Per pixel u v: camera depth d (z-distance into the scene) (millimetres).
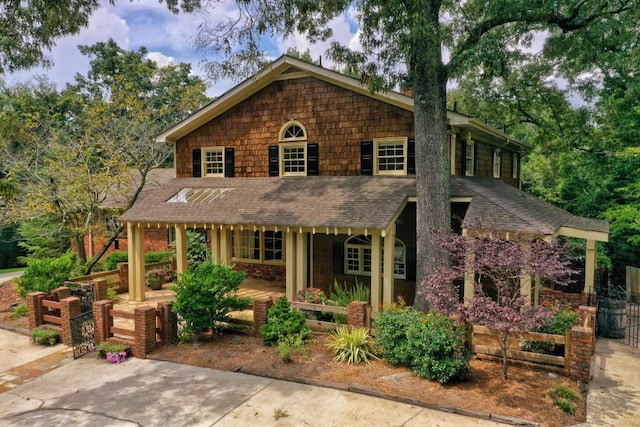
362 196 12898
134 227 14781
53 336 11039
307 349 9609
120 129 20141
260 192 14820
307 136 15336
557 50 13500
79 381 8609
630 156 17203
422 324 8305
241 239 17938
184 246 15008
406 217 13805
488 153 17953
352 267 14953
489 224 9281
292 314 10203
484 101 24922
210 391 7875
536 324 7141
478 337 10328
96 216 20797
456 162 13945
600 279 15664
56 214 18969
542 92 23062
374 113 14297
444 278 8273
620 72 17828
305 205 13133
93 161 20172
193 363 9227
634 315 13750
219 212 13875
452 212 13320
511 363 8680
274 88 15844
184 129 17500
